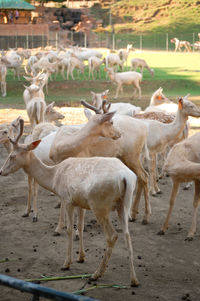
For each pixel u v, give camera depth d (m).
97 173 6.45
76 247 8.09
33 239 8.48
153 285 6.61
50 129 11.13
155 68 47.09
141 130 9.58
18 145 7.55
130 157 9.49
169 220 9.62
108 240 6.59
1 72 33.09
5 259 7.45
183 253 7.91
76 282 6.64
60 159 8.93
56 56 39.88
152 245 8.26
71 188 6.74
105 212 6.48
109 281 6.70
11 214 9.96
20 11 74.81
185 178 8.44
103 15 90.00
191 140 8.87
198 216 9.95
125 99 31.78
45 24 68.62
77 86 35.75
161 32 82.88
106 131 8.61
